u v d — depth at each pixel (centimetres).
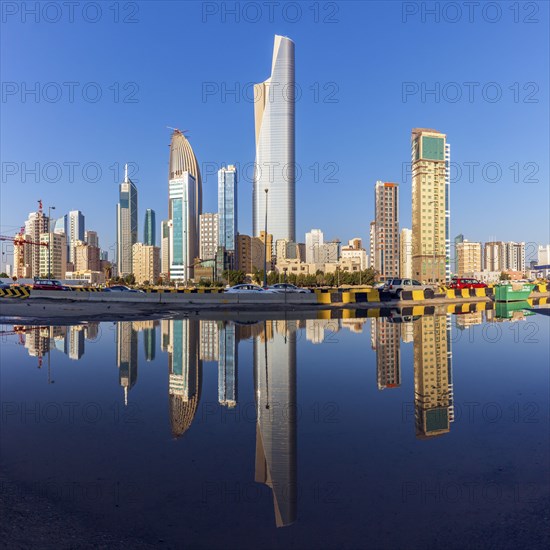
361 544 328
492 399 735
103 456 497
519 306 3397
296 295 3400
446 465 466
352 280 15388
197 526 354
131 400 741
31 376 928
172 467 465
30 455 500
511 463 470
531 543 327
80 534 342
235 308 3053
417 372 959
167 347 1330
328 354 1197
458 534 340
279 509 377
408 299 3688
